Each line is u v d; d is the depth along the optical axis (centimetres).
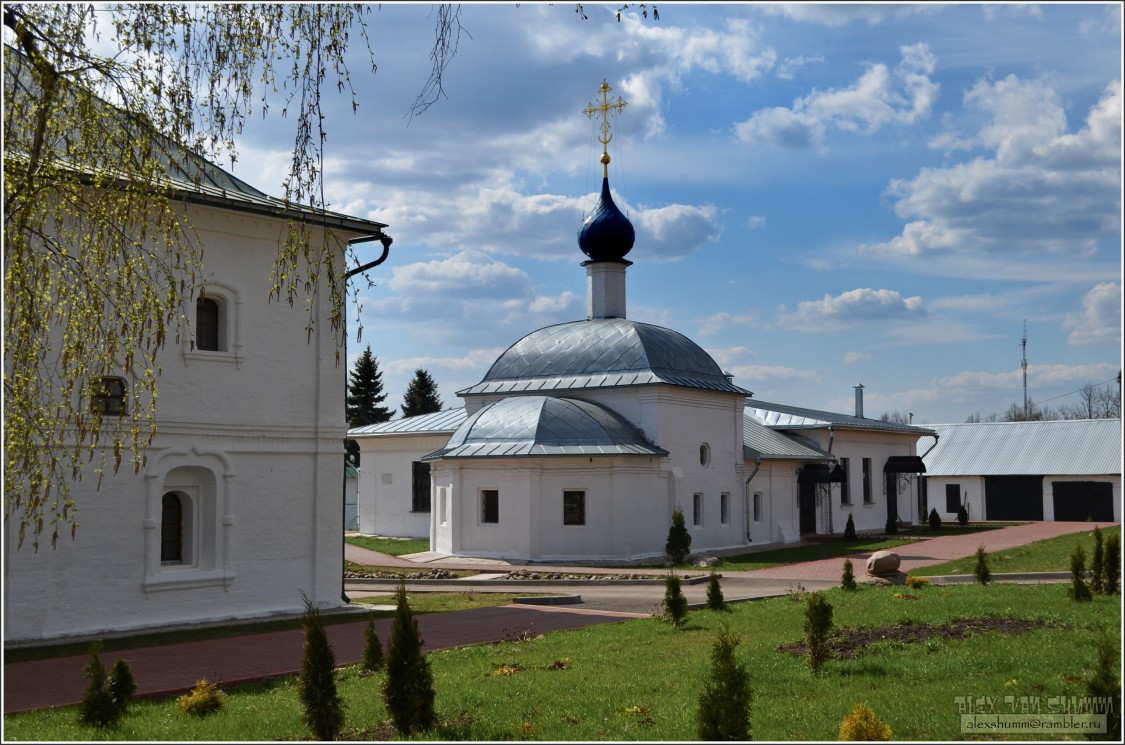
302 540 2139
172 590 1936
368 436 4762
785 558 3622
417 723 1102
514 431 3625
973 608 1786
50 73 1109
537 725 1095
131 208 1211
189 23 1217
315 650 1078
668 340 4059
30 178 1111
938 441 6712
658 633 1780
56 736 1092
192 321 1995
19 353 1120
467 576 3069
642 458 3609
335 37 1251
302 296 2158
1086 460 6122
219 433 2012
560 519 3525
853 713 970
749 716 1032
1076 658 1328
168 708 1248
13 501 1535
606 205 4294
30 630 1750
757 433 4709
